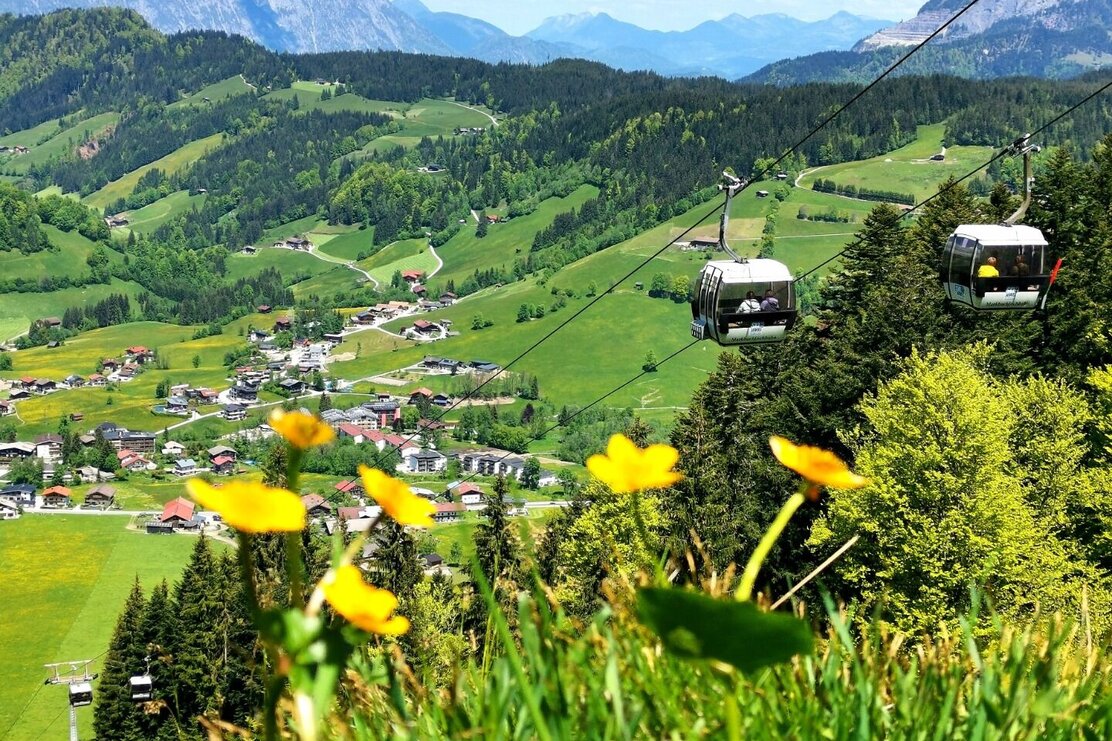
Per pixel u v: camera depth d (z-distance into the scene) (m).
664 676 2.15
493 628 2.32
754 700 2.05
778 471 30.56
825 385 34.41
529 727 1.85
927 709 2.16
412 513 1.46
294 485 1.30
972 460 22.31
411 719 2.10
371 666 2.21
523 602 2.11
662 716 1.95
